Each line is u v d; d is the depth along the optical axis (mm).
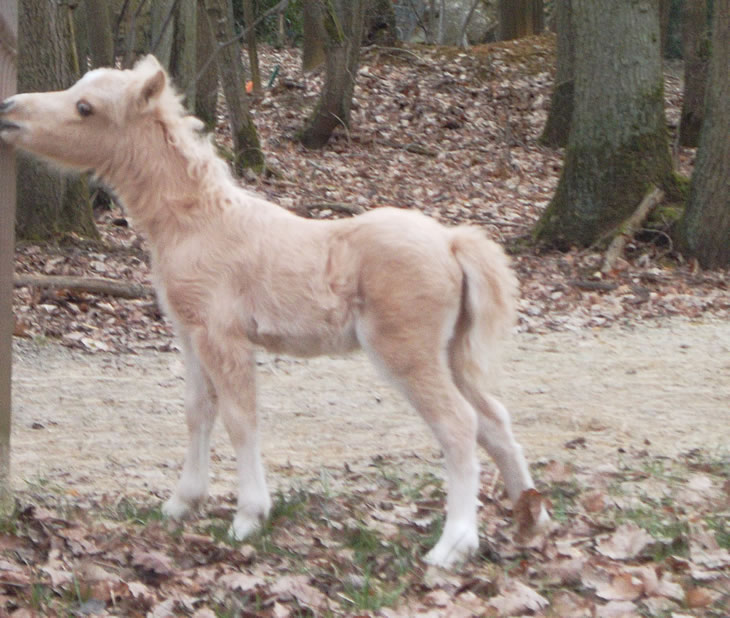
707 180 16734
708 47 26719
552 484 7500
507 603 5262
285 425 9461
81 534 5977
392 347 5824
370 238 5895
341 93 25281
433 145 26219
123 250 15453
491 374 6223
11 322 5832
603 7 17859
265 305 5996
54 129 6129
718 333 13281
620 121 17859
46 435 8914
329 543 6152
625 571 5676
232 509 6707
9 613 4914
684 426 9531
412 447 8852
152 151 6227
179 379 10766
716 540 6320
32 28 14539
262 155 21906
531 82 30375
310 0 25781
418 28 41875
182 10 19859
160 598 5246
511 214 20500
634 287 15469
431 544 6211
